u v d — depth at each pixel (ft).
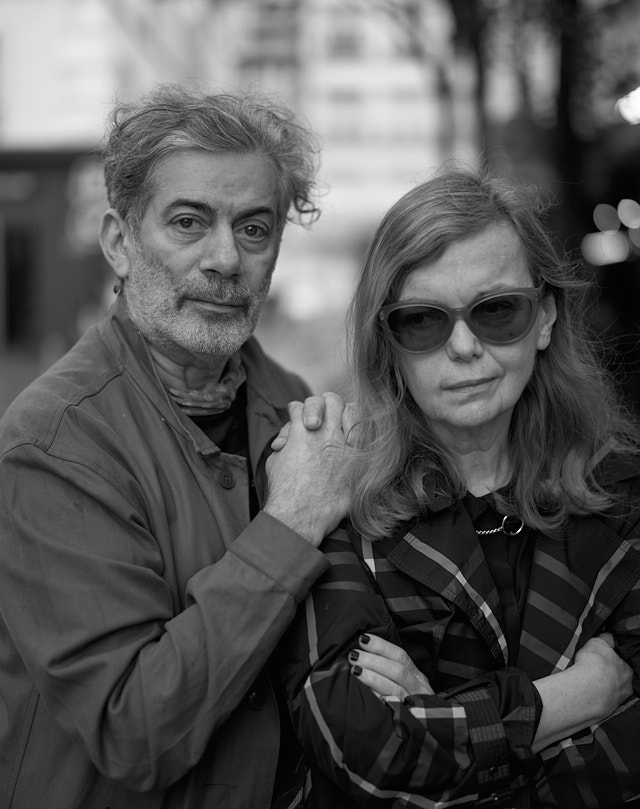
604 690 5.74
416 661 5.84
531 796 5.61
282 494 5.98
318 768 5.84
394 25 23.61
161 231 6.48
